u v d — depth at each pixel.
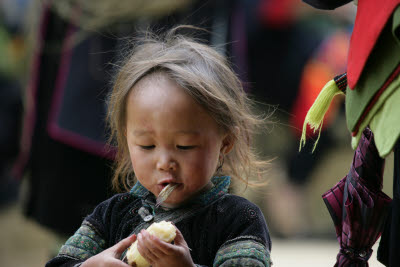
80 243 5.20
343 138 17.72
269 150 16.55
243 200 5.08
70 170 9.17
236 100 5.29
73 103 9.24
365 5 4.45
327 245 17.33
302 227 18.47
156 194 4.86
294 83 13.88
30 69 9.84
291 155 16.86
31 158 9.62
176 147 4.73
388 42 4.26
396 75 4.20
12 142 14.73
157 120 4.69
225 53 9.48
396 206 4.88
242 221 4.93
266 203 18.19
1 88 14.75
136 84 4.89
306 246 17.09
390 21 4.19
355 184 5.16
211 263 4.95
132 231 5.14
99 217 5.32
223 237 4.95
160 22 9.44
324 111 5.05
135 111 4.80
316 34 14.04
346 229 5.19
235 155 5.57
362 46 4.35
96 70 9.28
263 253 4.77
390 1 4.16
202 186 4.82
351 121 4.50
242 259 4.71
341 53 14.33
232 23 9.59
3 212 19.84
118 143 5.50
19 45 16.14
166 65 4.91
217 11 9.47
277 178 17.33
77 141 9.12
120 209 5.30
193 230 5.00
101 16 9.27
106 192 9.08
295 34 13.83
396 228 4.88
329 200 5.38
